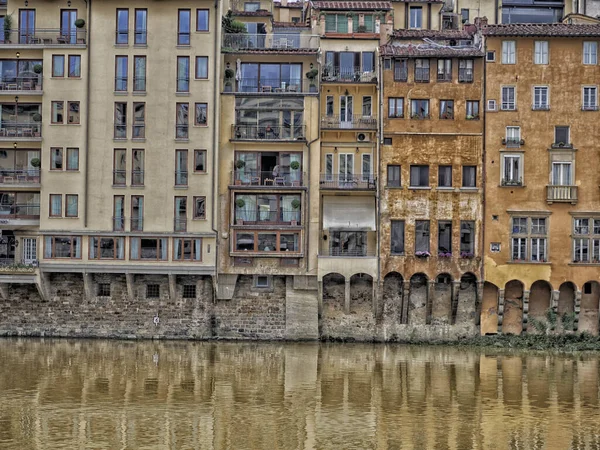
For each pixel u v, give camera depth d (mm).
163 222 63000
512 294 64125
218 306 64062
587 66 63938
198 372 50094
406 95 64062
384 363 54469
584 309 64250
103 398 42938
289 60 65312
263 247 63594
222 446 35375
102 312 63906
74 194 63156
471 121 63719
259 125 64188
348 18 67500
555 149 63531
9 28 64250
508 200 63500
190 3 63500
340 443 36062
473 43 66312
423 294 64250
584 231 63625
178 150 63188
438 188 63531
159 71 63312
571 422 39688
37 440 35688
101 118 63312
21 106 64438
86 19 63844
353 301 64438
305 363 53906
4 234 64375
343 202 64312
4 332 64125
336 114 65188
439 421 39688
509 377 50156
